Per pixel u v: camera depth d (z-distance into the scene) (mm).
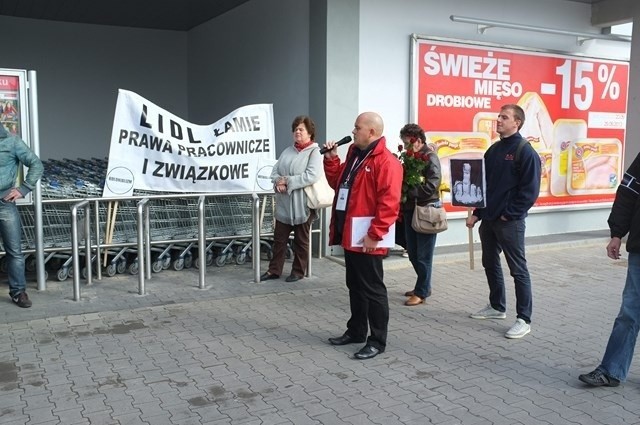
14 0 10711
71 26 12648
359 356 4664
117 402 3893
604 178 10219
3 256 6504
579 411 3842
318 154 6605
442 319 5703
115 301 6023
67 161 9984
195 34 12992
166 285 6641
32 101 6102
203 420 3674
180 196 6785
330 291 6539
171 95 13617
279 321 5551
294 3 8461
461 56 8617
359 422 3674
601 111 10031
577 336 5262
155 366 4480
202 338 5074
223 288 6574
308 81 8141
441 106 8531
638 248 4059
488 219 5293
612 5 9539
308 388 4145
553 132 9617
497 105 9000
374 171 4508
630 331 4168
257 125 7211
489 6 8898
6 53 12203
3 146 5582
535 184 5078
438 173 5867
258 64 9672
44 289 6332
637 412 3838
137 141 6684
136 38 13227
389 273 7477
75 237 5926
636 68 9367
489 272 5625
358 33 7809
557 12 9539
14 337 5020
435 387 4188
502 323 5598
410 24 8250
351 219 4590
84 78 12859
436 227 5828
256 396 4012
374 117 4543
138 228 6145
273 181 6805
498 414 3791
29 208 6570
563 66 9562
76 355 4660
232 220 7457
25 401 3889
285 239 6922
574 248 9234
